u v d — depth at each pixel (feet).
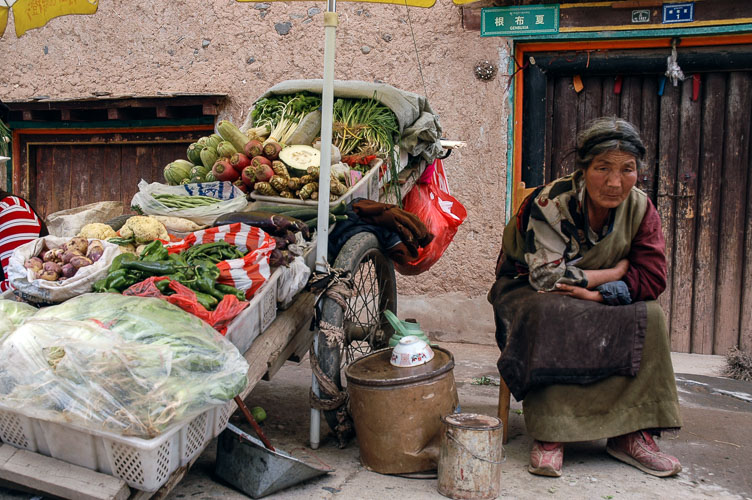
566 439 9.52
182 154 20.85
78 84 21.03
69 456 7.62
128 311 7.66
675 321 18.25
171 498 8.81
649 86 17.84
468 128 18.28
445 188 15.76
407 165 13.80
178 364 7.34
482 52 17.98
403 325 11.07
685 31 16.70
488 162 18.22
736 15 16.33
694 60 17.13
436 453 9.50
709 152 17.61
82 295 8.20
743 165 17.43
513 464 10.14
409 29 18.45
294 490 9.08
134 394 7.09
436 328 19.02
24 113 21.24
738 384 15.23
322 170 10.11
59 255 8.98
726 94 17.40
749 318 17.65
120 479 7.39
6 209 11.08
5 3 20.43
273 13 19.34
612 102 18.07
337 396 10.25
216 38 19.77
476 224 18.47
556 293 9.75
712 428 11.92
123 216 11.39
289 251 9.96
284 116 13.21
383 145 12.63
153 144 21.11
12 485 7.84
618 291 9.66
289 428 11.48
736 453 10.68
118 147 21.48
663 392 9.68
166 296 8.18
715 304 17.90
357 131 12.75
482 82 18.07
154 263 8.62
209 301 8.43
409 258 12.05
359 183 11.73
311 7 19.10
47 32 21.15
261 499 8.79
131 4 20.36
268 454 8.78
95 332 7.34
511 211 18.26
